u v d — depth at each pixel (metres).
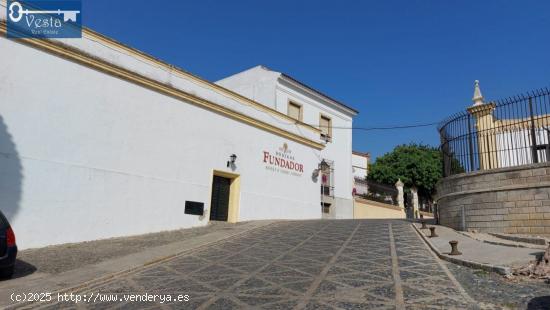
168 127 14.91
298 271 7.95
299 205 21.28
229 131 17.59
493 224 11.03
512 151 11.79
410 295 6.09
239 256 9.73
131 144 13.58
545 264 6.85
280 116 20.86
